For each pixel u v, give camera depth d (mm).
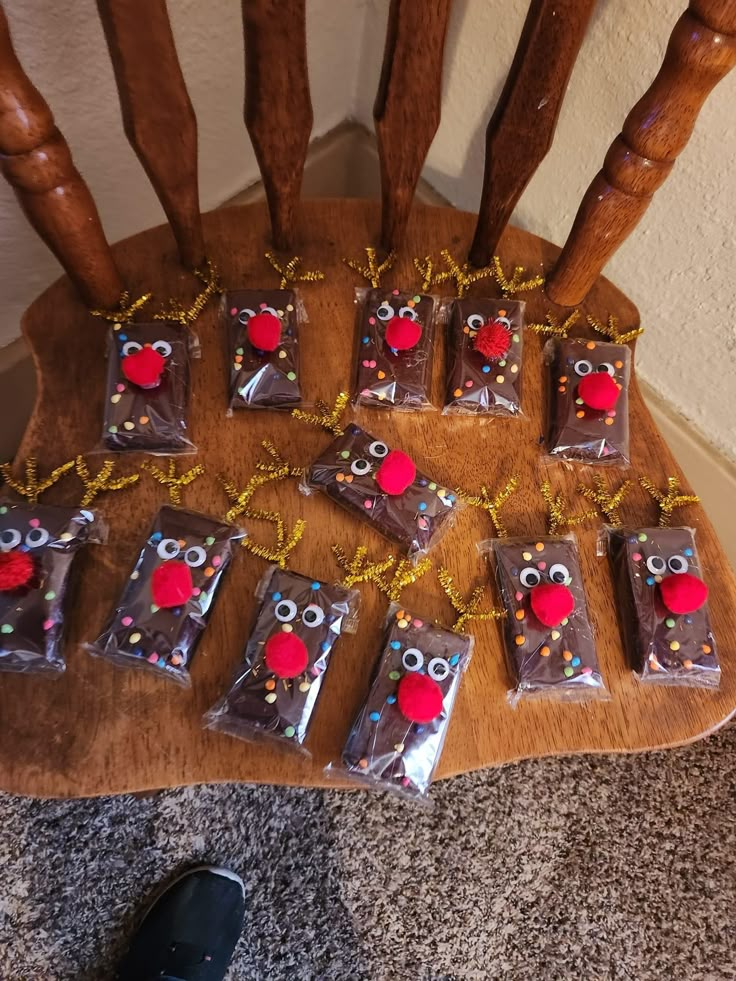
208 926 616
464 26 573
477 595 443
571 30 389
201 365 484
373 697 408
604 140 543
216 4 536
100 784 395
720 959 656
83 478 450
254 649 410
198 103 593
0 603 403
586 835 681
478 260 523
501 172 457
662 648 429
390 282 520
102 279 466
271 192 471
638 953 654
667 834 687
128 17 363
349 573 443
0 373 647
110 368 462
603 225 449
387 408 487
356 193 810
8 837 643
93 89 523
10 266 582
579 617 435
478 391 481
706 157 500
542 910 658
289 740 404
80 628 419
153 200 639
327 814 671
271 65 401
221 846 659
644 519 475
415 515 445
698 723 431
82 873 642
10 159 385
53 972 618
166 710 407
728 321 570
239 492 457
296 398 475
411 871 661
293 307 490
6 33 349
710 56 360
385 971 634
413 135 440
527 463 482
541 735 422
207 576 421
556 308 520
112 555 437
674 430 684
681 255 564
